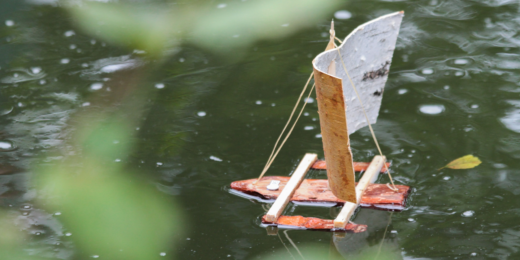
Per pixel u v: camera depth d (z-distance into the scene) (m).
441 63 4.33
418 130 3.46
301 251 2.42
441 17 5.16
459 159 3.10
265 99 4.00
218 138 3.51
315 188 2.97
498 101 3.72
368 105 3.19
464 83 4.00
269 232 2.59
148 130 3.59
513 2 5.35
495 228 2.50
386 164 3.13
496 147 3.20
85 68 4.45
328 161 2.58
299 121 3.70
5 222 2.62
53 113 3.79
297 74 4.34
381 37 2.95
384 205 2.75
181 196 2.89
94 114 3.76
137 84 4.13
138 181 3.00
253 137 3.52
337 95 2.24
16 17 5.33
